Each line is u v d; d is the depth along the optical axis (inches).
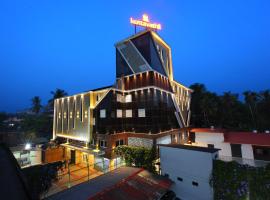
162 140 1186.6
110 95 1187.3
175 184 856.9
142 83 1204.5
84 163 1279.5
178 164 856.9
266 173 637.3
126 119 1262.3
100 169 1154.0
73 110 1427.2
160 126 1185.4
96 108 1253.1
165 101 1307.8
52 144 1530.5
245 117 1680.6
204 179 764.6
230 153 1208.2
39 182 762.8
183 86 1704.0
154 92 1151.6
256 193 647.8
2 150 670.5
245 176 671.8
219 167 726.5
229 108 1722.4
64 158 1371.8
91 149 1214.9
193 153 805.9
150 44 1216.8
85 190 650.8
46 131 2329.0
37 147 1418.6
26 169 796.6
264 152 1083.9
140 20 1366.9
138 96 1216.8
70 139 1444.4
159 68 1289.4
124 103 1290.6
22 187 355.3
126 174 808.3
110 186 675.4
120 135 1185.4
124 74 1331.2
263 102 1706.4
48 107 2650.1
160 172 952.9
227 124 1686.8
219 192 721.6
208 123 1781.5
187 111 1745.8
